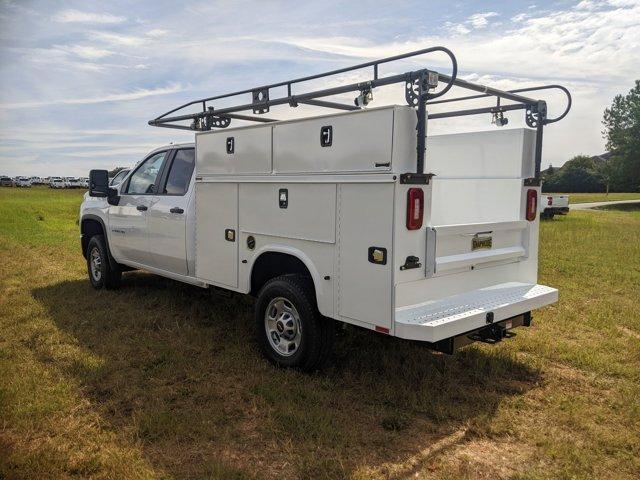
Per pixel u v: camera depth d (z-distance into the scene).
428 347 3.67
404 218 3.34
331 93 3.82
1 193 32.50
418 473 2.88
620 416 3.57
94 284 6.77
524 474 2.87
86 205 6.93
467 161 4.81
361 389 3.87
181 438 3.16
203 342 4.75
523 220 4.46
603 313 5.95
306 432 3.26
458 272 3.84
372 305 3.47
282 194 4.04
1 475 2.76
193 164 5.27
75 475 2.80
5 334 4.90
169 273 5.57
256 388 3.81
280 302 4.19
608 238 13.20
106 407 3.52
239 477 2.80
